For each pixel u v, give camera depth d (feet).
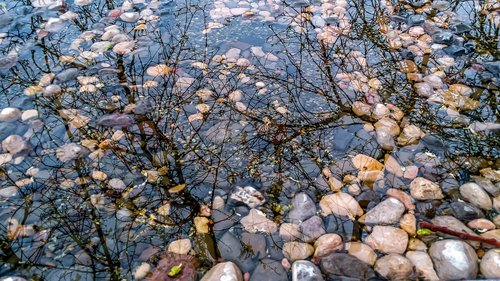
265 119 2.82
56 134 2.67
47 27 3.60
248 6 4.05
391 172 2.46
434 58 3.30
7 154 2.54
